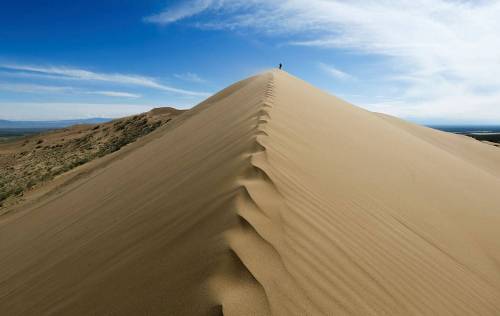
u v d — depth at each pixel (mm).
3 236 9484
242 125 7422
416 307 2893
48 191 19094
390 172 7379
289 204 3600
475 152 29609
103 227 5098
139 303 2465
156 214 4270
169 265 2797
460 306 3305
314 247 3000
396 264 3475
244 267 2391
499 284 4262
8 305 3977
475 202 7695
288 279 2441
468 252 4848
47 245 5949
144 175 7824
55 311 3102
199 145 8094
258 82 17266
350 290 2648
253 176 3992
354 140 9164
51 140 63625
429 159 11422
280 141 5789
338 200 4383
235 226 2889
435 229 5152
